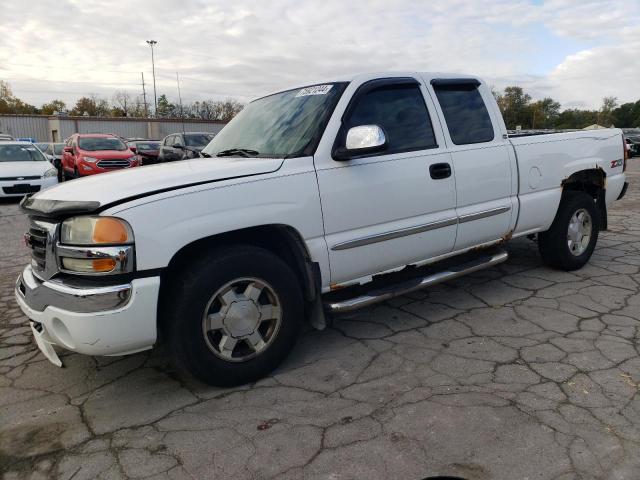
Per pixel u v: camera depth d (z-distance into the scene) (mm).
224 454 2463
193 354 2889
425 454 2395
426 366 3289
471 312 4203
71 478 2336
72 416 2863
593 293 4539
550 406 2748
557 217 4934
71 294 2637
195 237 2793
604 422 2584
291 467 2348
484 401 2824
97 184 2990
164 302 2926
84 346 2672
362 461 2365
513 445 2432
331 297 3506
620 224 7871
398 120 3709
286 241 3314
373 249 3520
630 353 3344
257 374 3143
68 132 38750
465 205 4027
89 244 2646
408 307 4391
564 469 2256
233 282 2967
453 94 4117
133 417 2828
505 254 4410
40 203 2924
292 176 3139
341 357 3480
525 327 3850
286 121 3650
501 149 4250
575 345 3496
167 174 3000
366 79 3615
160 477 2320
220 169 3014
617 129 5547
